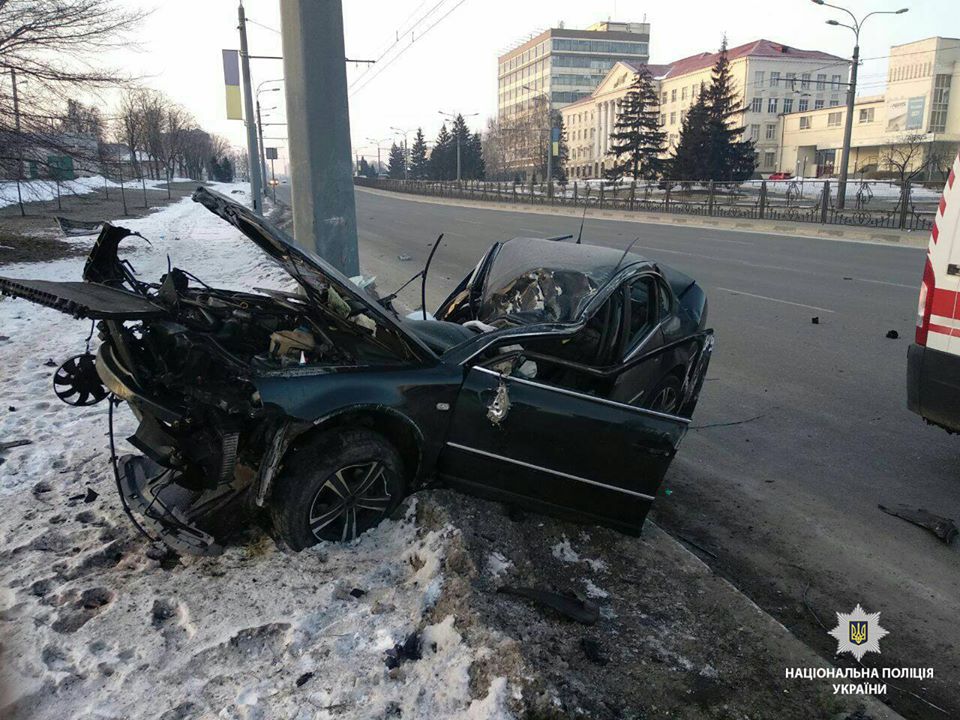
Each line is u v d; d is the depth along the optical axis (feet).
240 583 10.64
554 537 12.45
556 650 9.25
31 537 11.90
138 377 11.25
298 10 25.25
